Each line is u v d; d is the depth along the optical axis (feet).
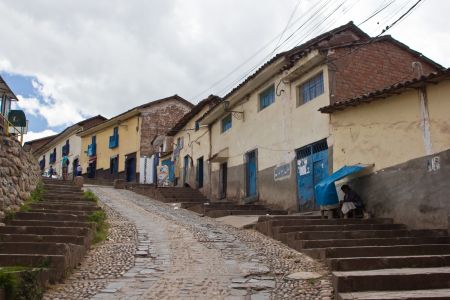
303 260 28.63
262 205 58.54
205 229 42.22
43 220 36.50
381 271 22.67
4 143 36.50
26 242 27.81
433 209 33.24
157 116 119.96
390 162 37.73
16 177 38.86
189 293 22.35
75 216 38.09
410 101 36.29
